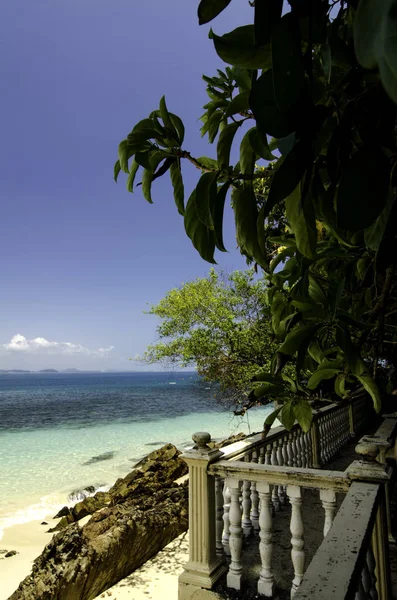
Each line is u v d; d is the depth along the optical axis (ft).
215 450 11.23
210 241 3.43
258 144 2.96
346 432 28.19
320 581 3.93
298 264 6.95
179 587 10.71
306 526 13.73
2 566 28.71
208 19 2.30
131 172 3.73
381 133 2.34
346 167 1.88
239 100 3.05
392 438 13.91
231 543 10.48
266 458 14.56
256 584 10.52
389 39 1.14
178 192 3.64
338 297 5.20
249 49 2.38
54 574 16.21
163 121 3.43
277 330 6.77
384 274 6.37
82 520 36.91
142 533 18.76
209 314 34.58
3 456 73.56
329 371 5.99
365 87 2.50
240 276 35.40
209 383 36.73
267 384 6.92
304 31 2.23
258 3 1.77
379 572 8.00
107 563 16.71
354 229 1.85
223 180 3.33
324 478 9.28
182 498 24.45
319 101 2.66
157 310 36.09
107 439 90.02
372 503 6.57
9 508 44.42
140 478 39.99
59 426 111.96
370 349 7.01
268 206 2.02
